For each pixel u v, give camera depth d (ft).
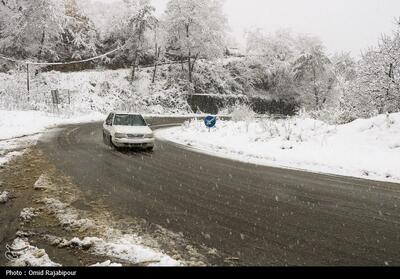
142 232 19.04
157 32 174.50
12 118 81.30
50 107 116.47
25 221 20.16
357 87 78.74
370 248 17.78
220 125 77.15
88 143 53.47
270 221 21.48
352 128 52.65
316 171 38.34
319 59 174.29
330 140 50.34
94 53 168.45
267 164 42.01
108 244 17.16
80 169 34.14
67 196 25.02
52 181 28.96
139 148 50.29
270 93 195.93
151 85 165.07
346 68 173.17
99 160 39.58
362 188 30.81
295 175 35.81
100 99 139.33
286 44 194.59
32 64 147.13
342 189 30.30
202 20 174.19
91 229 19.22
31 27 150.00
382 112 72.13
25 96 123.75
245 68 195.21
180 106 159.22
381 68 72.49
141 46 168.35
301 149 48.21
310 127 58.49
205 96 169.07
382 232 20.07
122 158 41.86
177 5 172.86
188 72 178.09
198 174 34.60
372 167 38.50
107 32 183.62
